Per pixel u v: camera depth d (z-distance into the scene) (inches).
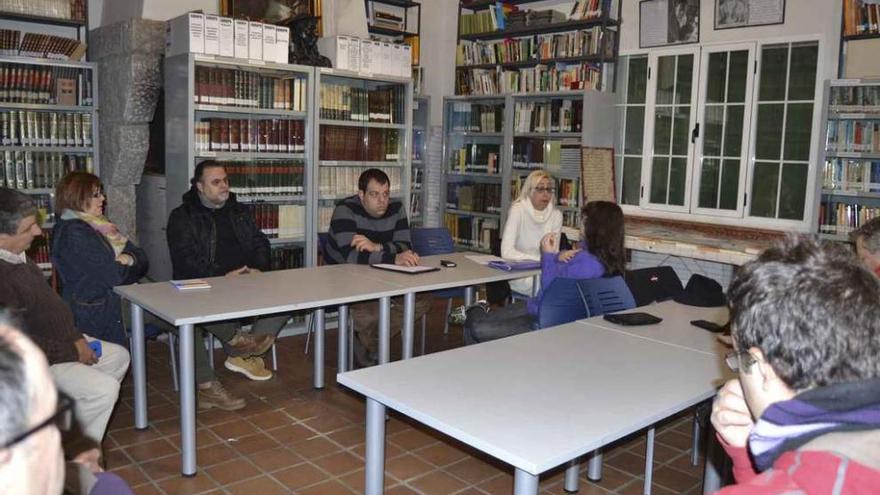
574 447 59.4
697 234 209.9
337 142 200.1
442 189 270.1
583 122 220.4
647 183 231.0
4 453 25.4
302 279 134.6
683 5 215.2
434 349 180.1
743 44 205.2
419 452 119.3
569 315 116.4
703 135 217.0
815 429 31.7
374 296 125.0
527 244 174.2
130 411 131.6
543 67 241.3
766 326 34.9
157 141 191.2
